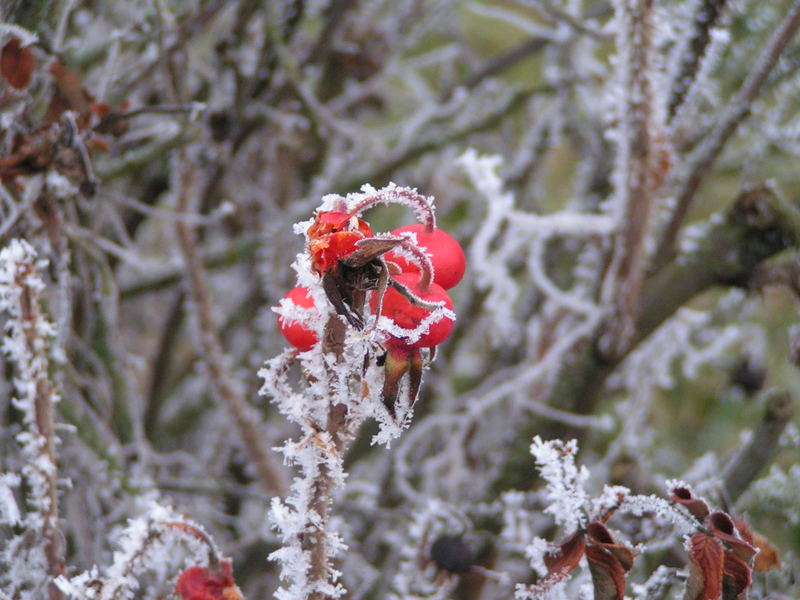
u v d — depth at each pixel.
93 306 1.10
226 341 1.71
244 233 1.62
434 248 0.79
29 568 0.88
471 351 1.92
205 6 1.32
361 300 0.77
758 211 1.03
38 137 0.93
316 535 0.81
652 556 1.02
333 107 1.67
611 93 1.02
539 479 1.14
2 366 0.98
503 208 1.03
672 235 1.08
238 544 1.25
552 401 1.12
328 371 0.79
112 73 1.02
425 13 1.70
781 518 1.03
